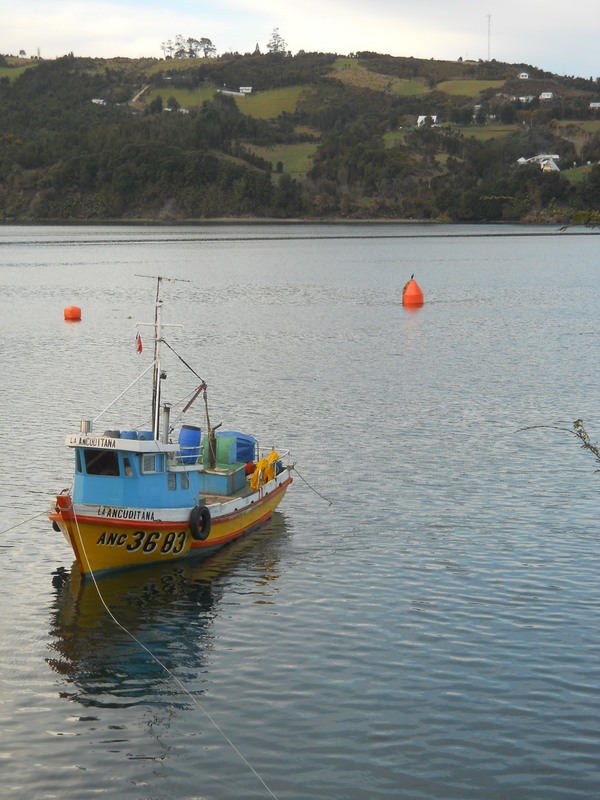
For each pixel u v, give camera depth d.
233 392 64.50
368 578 33.47
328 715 24.62
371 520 39.41
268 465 40.22
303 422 55.78
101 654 28.06
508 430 53.75
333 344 86.38
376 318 105.75
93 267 173.50
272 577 33.75
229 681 26.41
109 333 93.19
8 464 46.53
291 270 171.00
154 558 34.66
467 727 24.09
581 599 31.42
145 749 23.28
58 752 23.14
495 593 31.95
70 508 32.41
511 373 71.25
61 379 68.88
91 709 25.05
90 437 34.03
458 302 121.56
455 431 53.62
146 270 168.38
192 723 24.38
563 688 25.84
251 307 116.38
